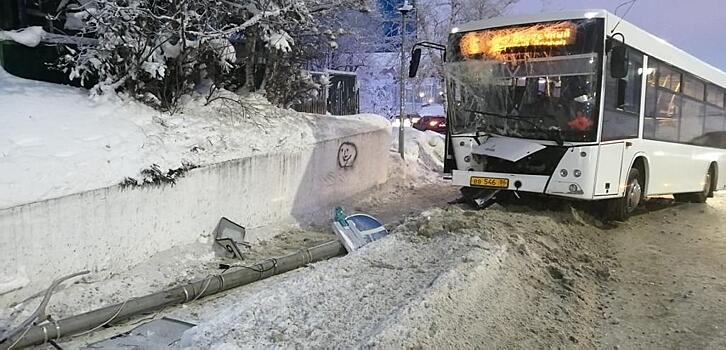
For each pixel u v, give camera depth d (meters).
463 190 10.22
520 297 6.03
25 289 6.35
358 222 8.88
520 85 9.33
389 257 6.84
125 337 5.20
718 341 5.55
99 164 7.35
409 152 17.27
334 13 13.23
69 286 6.78
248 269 7.45
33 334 5.47
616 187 9.52
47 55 9.92
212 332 4.82
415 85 29.47
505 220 8.34
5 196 6.26
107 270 7.32
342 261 6.66
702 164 13.49
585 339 5.49
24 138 7.01
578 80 8.87
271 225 10.05
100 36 8.94
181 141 8.77
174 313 6.42
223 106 10.65
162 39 9.48
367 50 24.00
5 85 8.52
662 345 5.45
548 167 9.11
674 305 6.45
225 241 8.56
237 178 9.37
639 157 10.39
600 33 8.80
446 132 10.30
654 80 10.73
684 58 12.17
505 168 9.53
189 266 7.96
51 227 6.66
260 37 11.52
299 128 11.25
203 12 10.38
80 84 9.94
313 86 13.29
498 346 4.99
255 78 12.73
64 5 10.36
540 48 9.13
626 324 5.90
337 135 12.04
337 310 5.25
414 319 4.90
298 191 10.84
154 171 7.96
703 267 7.91
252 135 10.02
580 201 10.12
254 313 5.16
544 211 9.43
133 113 8.80
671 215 12.01
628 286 7.04
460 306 5.39
